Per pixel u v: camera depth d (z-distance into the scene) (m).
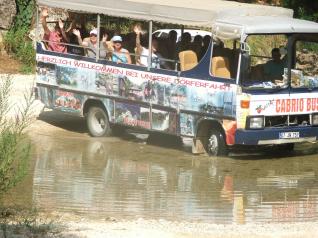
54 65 37.28
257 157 32.53
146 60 33.88
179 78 32.50
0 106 26.16
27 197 25.38
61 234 20.09
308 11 56.62
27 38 52.41
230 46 32.66
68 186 27.08
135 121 34.28
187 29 34.84
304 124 32.34
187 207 24.81
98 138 35.69
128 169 29.94
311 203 25.70
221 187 27.56
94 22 37.44
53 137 35.47
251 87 30.91
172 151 33.25
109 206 24.66
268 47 32.50
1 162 22.33
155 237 20.22
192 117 32.19
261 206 25.19
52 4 37.09
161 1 34.06
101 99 35.47
